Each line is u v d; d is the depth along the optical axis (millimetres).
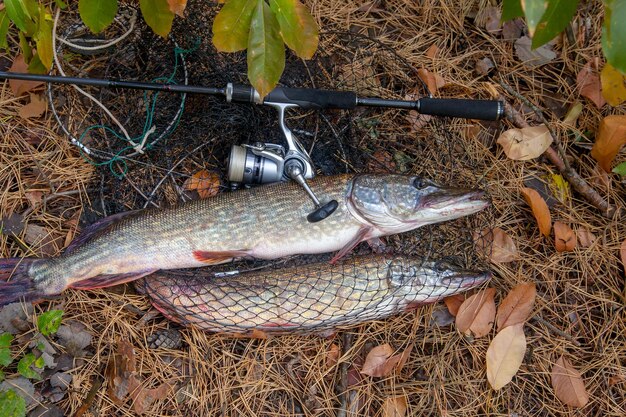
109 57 994
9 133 961
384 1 1069
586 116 1052
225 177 997
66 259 892
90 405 913
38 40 803
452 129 1021
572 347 988
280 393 964
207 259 924
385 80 1042
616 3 600
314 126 1000
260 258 950
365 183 935
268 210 923
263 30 673
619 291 1002
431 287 960
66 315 930
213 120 979
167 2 716
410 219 941
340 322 956
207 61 978
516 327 966
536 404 981
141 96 984
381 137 1015
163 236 909
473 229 1004
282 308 938
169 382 940
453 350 981
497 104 916
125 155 967
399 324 983
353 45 1036
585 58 1059
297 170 912
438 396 962
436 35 1066
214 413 939
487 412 965
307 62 1005
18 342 907
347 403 955
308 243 938
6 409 843
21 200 955
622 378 975
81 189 969
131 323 946
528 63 1063
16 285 890
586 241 1019
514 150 1018
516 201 1030
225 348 958
